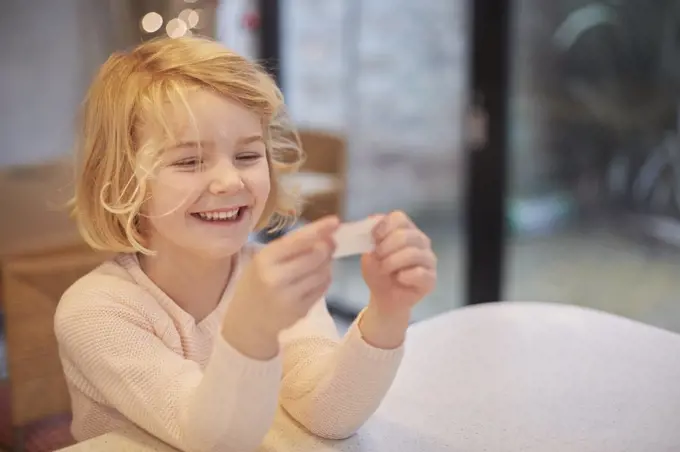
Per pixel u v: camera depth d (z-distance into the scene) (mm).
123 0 2658
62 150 3047
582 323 1136
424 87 3115
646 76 2988
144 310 866
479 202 2893
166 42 901
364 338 788
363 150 3436
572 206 3096
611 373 972
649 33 2945
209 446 709
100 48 2902
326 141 2658
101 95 879
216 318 927
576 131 3014
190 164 803
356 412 793
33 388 1440
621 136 3068
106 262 941
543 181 3010
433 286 746
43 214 2373
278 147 1004
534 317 1160
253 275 665
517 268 3029
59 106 3070
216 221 813
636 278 3113
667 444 809
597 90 2992
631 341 1074
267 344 688
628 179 3100
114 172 865
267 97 859
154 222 828
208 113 801
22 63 3115
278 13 3666
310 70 3611
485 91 2793
